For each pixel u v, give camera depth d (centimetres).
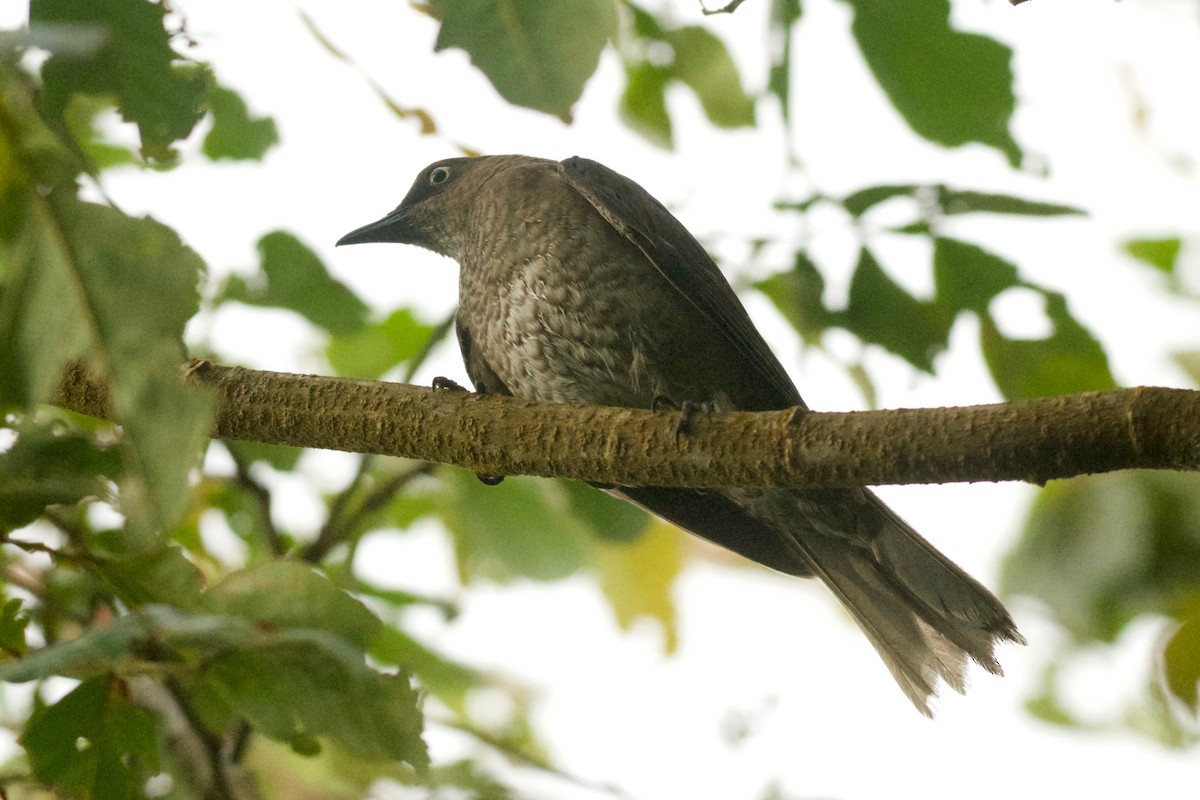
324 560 929
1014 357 825
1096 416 598
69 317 414
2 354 417
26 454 549
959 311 819
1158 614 1136
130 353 412
